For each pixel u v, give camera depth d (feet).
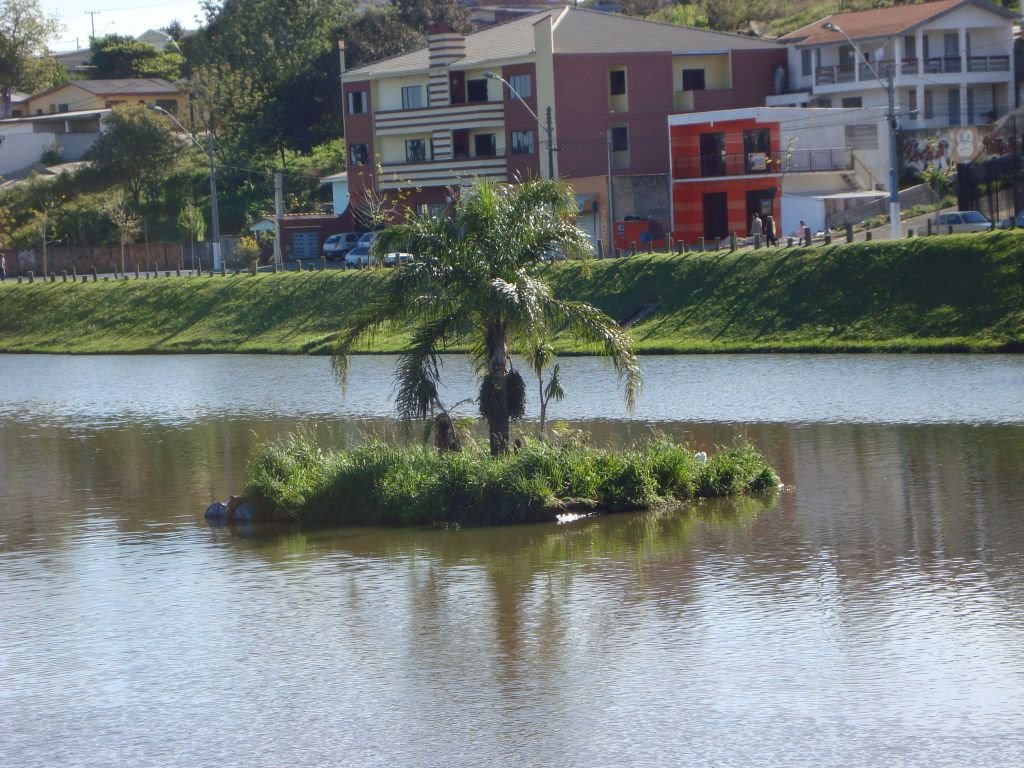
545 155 458.09
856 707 78.79
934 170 413.39
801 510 130.52
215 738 79.15
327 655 92.43
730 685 82.99
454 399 232.94
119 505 150.30
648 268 331.16
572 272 341.00
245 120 616.80
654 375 258.37
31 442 208.03
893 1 620.08
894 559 109.91
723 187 422.00
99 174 598.34
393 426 205.36
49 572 119.34
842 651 87.92
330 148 607.37
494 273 138.00
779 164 412.36
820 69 476.13
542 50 453.99
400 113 488.85
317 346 350.64
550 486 132.67
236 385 281.95
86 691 87.81
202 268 514.27
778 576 106.32
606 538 122.01
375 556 119.14
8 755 78.07
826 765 71.51
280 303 382.42
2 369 355.56
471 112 472.44
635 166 464.24
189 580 113.91
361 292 370.32
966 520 122.42
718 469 139.85
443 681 86.28
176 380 300.40
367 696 84.43
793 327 292.20
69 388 295.69
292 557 120.47
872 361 261.24
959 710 77.71
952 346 266.57
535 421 201.87
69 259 546.26
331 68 609.83
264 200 565.94
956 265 285.43
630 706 80.59
